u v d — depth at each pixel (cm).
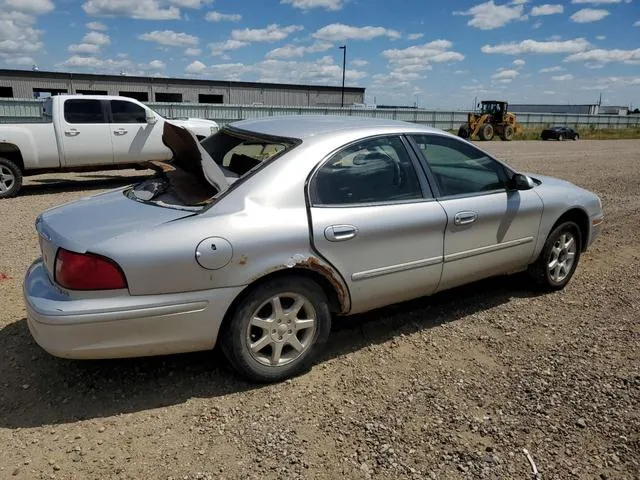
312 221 337
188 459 272
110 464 267
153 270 294
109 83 4675
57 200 958
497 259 448
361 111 3359
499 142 3114
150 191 372
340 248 347
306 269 337
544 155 2048
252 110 2808
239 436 290
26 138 993
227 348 327
